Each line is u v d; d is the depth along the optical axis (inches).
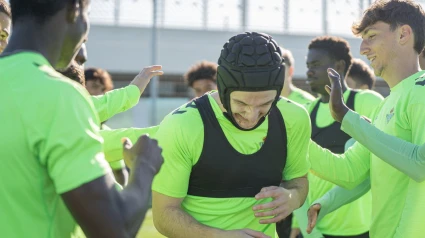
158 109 502.9
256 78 79.2
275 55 81.2
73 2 61.9
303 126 91.2
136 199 59.2
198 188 89.0
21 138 57.2
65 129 56.8
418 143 93.0
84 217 56.3
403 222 94.4
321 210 110.8
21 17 62.4
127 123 493.0
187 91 542.0
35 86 57.8
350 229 161.9
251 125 85.1
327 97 175.5
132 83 113.5
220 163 87.0
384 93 532.1
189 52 556.1
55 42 62.0
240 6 554.6
